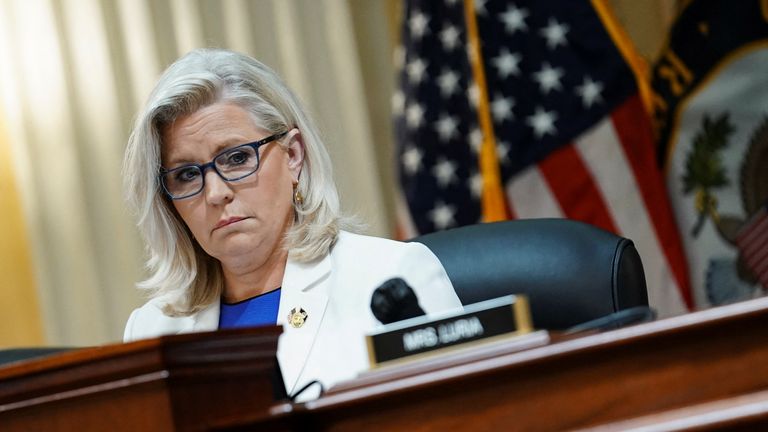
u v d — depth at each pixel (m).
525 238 7.26
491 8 12.78
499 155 12.47
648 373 3.86
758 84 12.08
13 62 14.06
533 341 4.15
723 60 12.23
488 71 12.64
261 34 14.24
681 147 12.31
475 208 12.88
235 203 7.11
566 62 12.54
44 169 13.99
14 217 14.04
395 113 13.38
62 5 14.11
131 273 13.86
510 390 3.98
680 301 11.95
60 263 13.93
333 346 7.02
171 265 7.58
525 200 12.38
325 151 7.56
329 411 4.18
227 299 7.63
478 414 4.00
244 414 4.46
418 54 13.19
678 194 12.31
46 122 14.01
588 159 12.33
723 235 12.05
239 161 7.15
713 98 12.20
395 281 4.93
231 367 4.53
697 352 3.83
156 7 14.16
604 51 12.47
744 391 3.78
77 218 13.89
